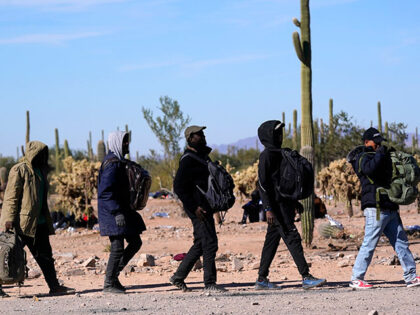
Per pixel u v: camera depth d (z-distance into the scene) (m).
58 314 8.38
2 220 10.31
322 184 27.98
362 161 10.08
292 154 10.27
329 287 10.69
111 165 10.45
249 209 26.55
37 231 10.72
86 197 26.98
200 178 10.38
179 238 21.41
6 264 10.27
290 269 13.66
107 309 8.67
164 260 16.12
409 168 9.97
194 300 9.39
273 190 10.36
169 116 34.41
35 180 10.41
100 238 22.41
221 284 11.59
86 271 14.34
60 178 27.20
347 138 47.06
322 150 47.84
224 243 19.28
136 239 10.79
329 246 17.45
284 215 10.39
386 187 10.06
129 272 13.79
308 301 8.94
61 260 16.69
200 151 10.55
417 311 7.84
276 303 8.83
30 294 11.09
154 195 42.81
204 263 10.51
